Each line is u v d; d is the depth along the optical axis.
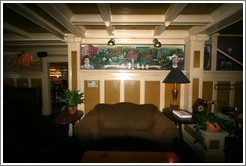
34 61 4.18
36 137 1.57
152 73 3.00
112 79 3.02
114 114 2.42
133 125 2.34
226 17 1.74
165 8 1.79
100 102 3.05
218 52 3.23
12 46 3.93
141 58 2.99
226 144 2.03
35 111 3.69
